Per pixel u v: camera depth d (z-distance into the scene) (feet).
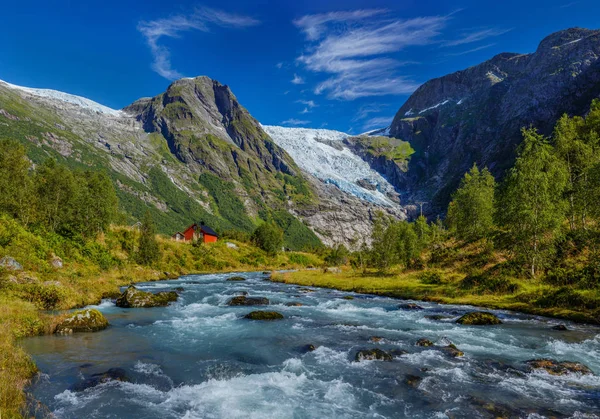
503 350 61.31
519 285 119.44
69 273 132.36
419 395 42.14
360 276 199.82
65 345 60.29
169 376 47.55
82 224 193.88
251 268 310.45
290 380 46.75
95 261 175.63
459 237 243.81
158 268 227.61
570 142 193.67
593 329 77.87
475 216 220.64
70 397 39.81
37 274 107.45
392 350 60.54
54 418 34.58
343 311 101.19
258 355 57.52
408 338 69.10
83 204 200.44
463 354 58.29
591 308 89.71
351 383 45.88
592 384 45.57
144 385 44.06
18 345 56.18
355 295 141.38
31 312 72.43
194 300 119.96
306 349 60.80
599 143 195.83
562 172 152.15
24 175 181.16
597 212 132.77
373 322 85.35
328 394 42.42
